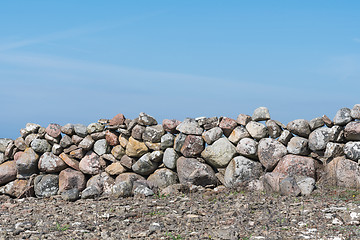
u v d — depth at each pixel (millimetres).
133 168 9516
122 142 9672
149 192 8383
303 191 7480
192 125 9266
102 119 10016
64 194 8742
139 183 8719
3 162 10336
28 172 10055
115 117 9852
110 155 9781
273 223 5707
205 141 9180
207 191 8562
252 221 5867
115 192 8492
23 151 10266
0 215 7297
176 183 9297
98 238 5418
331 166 8133
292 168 8164
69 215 6949
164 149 9453
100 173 8930
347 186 7816
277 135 8727
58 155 10023
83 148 9898
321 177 8203
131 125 9641
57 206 8070
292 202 6891
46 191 9711
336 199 6918
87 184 9742
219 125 9164
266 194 7742
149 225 5961
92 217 6625
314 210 6207
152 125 9734
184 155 9180
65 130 10008
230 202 7316
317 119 8453
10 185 9961
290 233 5238
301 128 8477
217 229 5582
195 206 7145
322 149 8250
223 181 8914
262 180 8383
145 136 9523
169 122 9477
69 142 10016
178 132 9594
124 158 9609
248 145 8680
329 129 8234
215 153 8906
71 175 9734
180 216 6410
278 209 6441
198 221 6105
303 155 8453
